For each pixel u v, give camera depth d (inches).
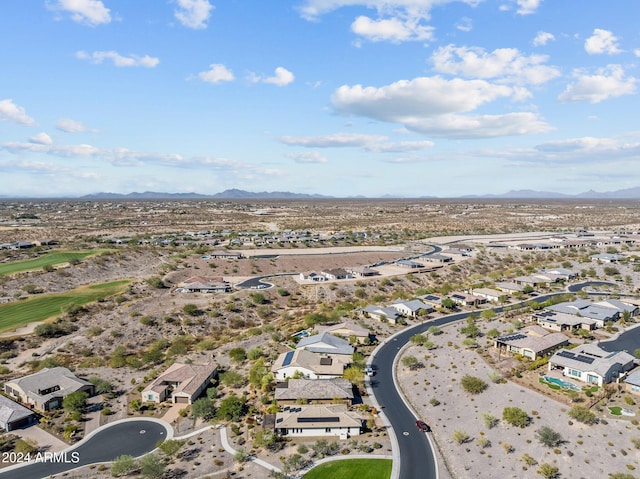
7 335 4478.3
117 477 2428.6
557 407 2886.3
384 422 2957.7
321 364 3671.3
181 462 2551.7
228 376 3484.3
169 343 4532.5
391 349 4212.6
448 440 2748.5
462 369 3570.4
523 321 4781.0
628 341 4168.3
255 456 2591.0
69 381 3398.1
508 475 2411.4
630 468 2358.5
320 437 2773.1
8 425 2893.7
